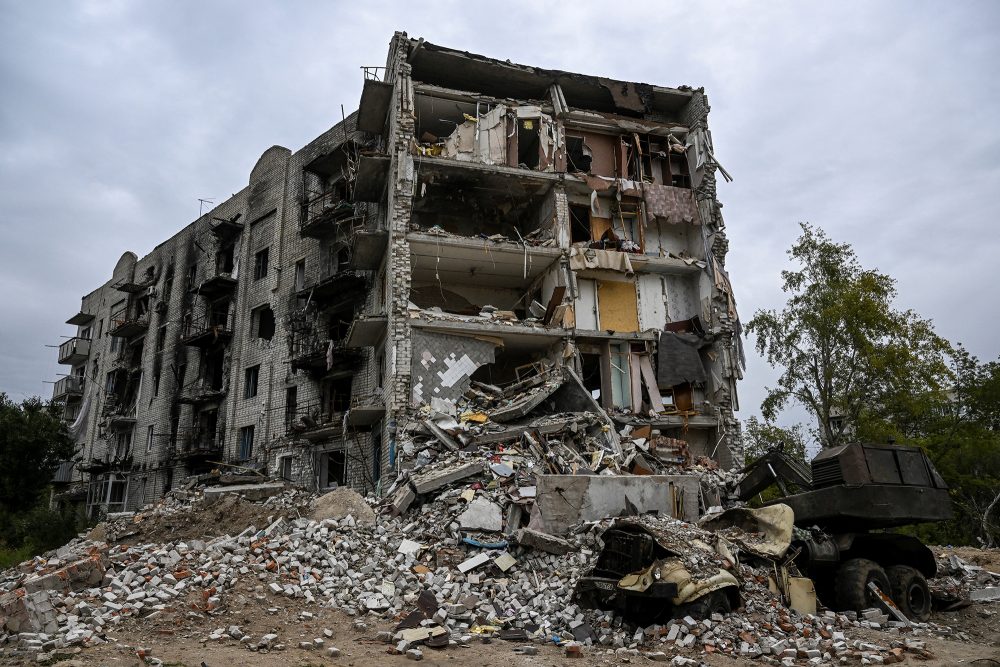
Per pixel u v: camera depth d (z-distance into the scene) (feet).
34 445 109.91
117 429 134.21
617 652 25.90
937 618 35.99
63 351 169.27
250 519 42.78
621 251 73.82
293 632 26.35
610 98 81.61
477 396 64.75
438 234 68.69
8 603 24.39
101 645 23.18
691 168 80.59
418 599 30.58
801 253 101.50
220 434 100.89
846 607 34.01
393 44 74.90
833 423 97.09
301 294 88.99
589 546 35.50
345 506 42.55
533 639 27.84
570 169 80.69
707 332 74.59
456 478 45.62
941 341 94.32
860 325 93.76
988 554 51.96
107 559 32.78
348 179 82.07
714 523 37.22
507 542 37.01
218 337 104.22
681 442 65.16
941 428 94.58
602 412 59.88
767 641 26.27
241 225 108.58
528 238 74.23
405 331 64.28
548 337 69.87
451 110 76.28
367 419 72.49
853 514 34.19
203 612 27.32
